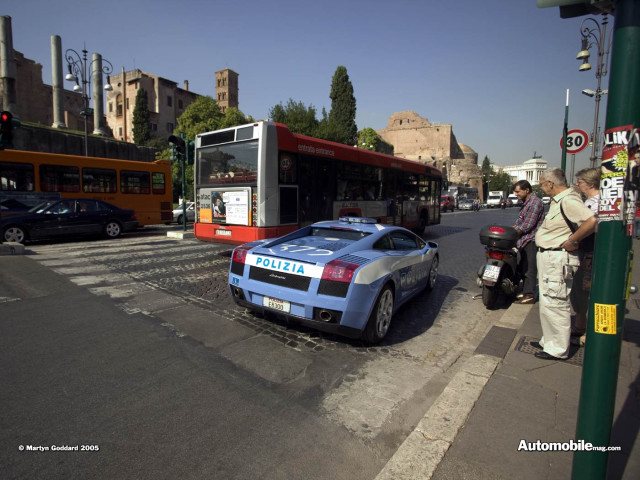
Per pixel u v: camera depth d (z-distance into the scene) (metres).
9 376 3.44
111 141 28.09
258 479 2.28
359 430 2.79
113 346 4.14
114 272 7.77
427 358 4.07
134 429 2.72
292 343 4.34
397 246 5.53
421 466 2.29
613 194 1.72
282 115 39.12
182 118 41.34
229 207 8.71
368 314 4.05
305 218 9.13
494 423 2.70
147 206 16.66
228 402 3.11
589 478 1.84
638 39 1.63
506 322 4.90
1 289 6.33
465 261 10.09
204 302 5.78
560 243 3.64
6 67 27.00
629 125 1.66
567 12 2.04
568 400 2.99
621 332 1.78
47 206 12.22
